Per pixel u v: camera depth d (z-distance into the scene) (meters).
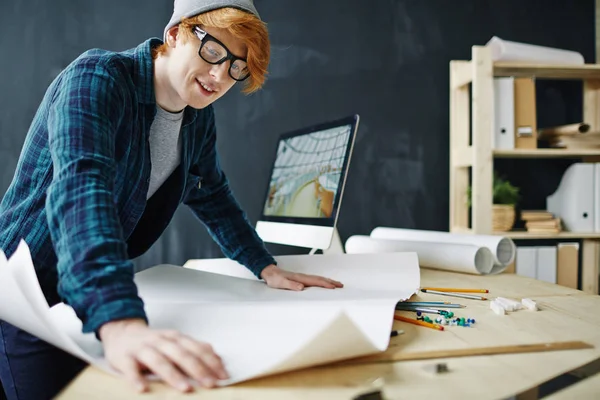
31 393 0.82
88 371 0.55
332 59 2.88
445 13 2.96
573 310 0.88
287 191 1.67
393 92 2.93
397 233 1.90
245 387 0.51
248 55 0.91
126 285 0.59
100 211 0.65
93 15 2.71
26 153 0.93
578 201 2.68
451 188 2.86
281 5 2.84
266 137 2.83
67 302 0.61
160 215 1.18
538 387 0.51
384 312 0.73
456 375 0.55
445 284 1.18
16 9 2.67
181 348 0.53
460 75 2.81
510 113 2.59
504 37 3.00
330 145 1.47
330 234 1.33
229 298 0.88
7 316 0.70
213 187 1.29
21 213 0.90
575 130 2.58
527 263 2.63
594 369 0.57
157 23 2.74
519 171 3.00
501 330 0.74
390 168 2.93
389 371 0.56
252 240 1.23
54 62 2.69
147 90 0.96
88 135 0.74
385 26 2.92
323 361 0.56
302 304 0.80
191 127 1.14
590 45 3.07
